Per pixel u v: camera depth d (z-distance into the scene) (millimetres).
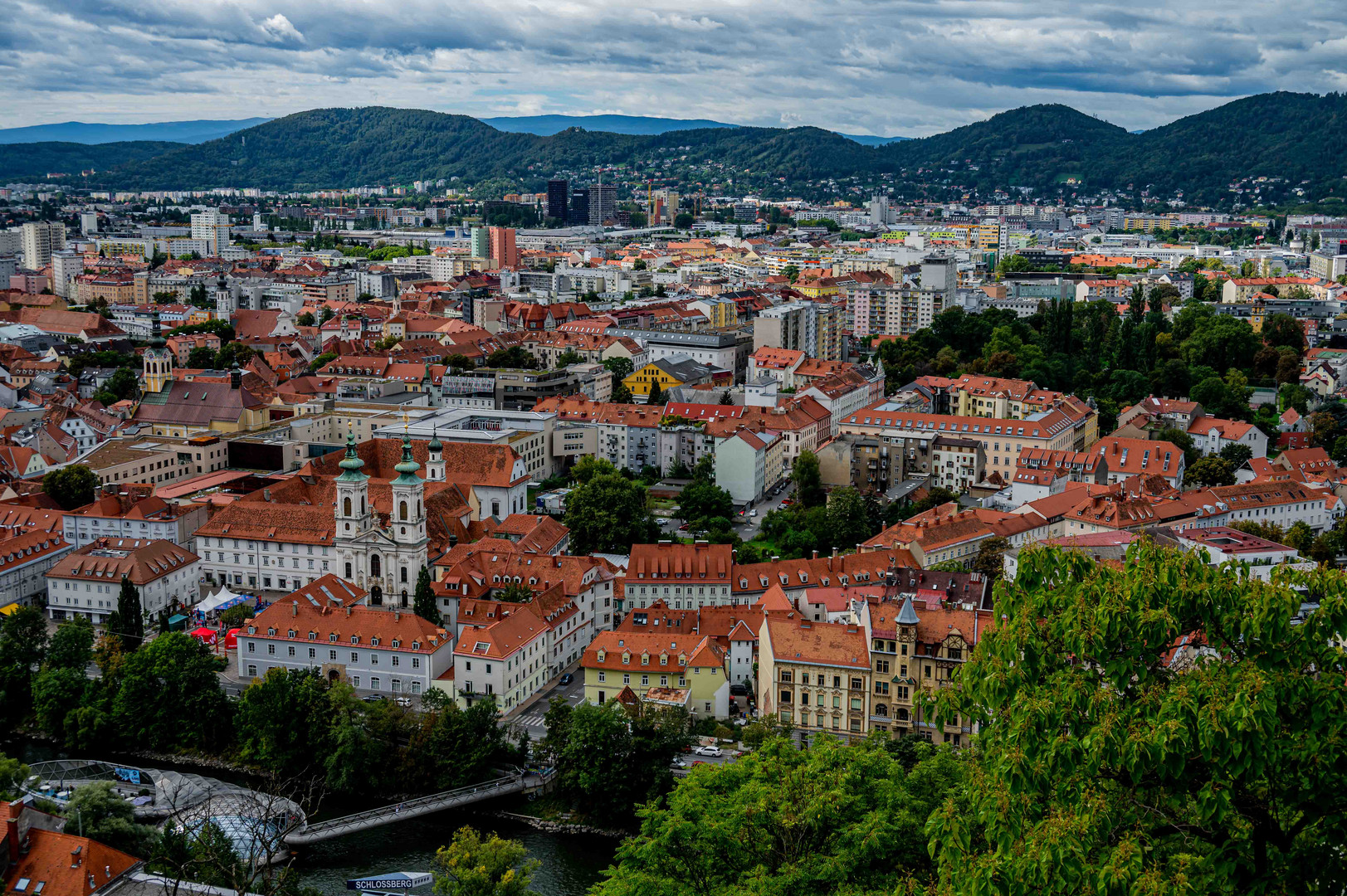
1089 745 89500
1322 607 91125
